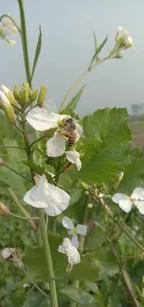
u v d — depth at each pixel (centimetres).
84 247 19
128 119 13
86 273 15
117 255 17
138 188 16
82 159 13
